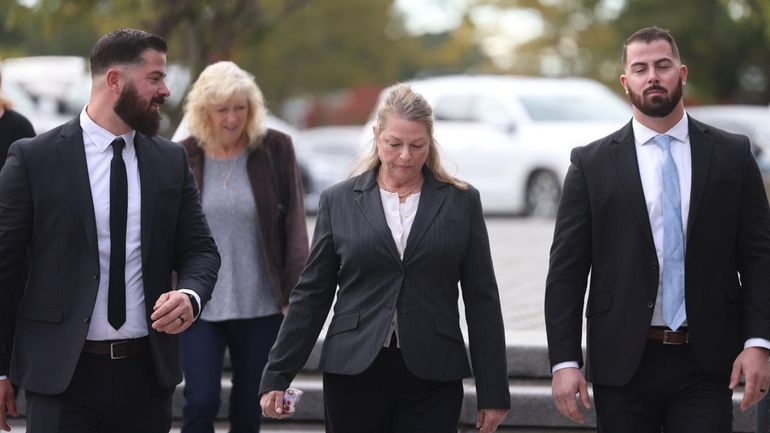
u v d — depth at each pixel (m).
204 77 11.44
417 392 9.09
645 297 9.11
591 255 9.46
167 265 9.24
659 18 58.22
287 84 72.94
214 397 11.29
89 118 9.13
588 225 9.39
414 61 75.69
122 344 9.02
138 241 9.10
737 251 9.32
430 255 9.02
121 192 9.06
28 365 8.99
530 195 32.38
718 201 9.13
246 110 11.42
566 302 9.39
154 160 9.26
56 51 75.19
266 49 65.19
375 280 9.10
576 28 62.53
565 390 9.27
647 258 9.12
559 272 9.43
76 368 8.97
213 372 11.33
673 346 9.13
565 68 64.44
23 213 9.01
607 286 9.29
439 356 9.00
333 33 72.25
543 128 32.22
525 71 65.88
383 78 74.19
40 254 9.05
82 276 8.95
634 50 9.16
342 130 58.06
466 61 90.38
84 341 8.88
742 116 35.56
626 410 9.27
